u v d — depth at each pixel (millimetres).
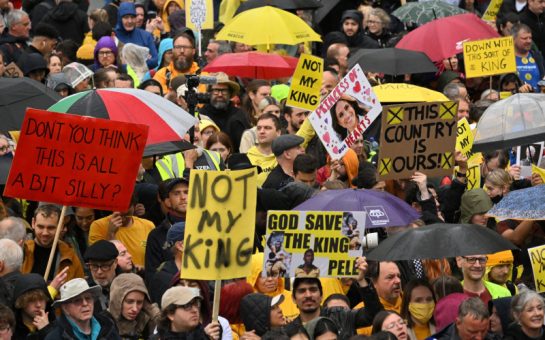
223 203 27359
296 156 35125
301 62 39219
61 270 31781
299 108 39469
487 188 36594
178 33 47656
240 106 44375
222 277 27281
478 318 27672
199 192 27328
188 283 29047
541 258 30656
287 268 28703
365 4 54594
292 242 28688
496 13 54125
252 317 28922
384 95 41812
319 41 47938
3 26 48000
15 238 30734
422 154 32938
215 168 36969
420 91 42094
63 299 27516
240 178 27422
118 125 29625
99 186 29625
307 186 33781
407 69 44781
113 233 33188
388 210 31984
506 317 29391
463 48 44406
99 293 27797
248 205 27438
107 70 42250
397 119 32781
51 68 45781
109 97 32938
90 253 30219
